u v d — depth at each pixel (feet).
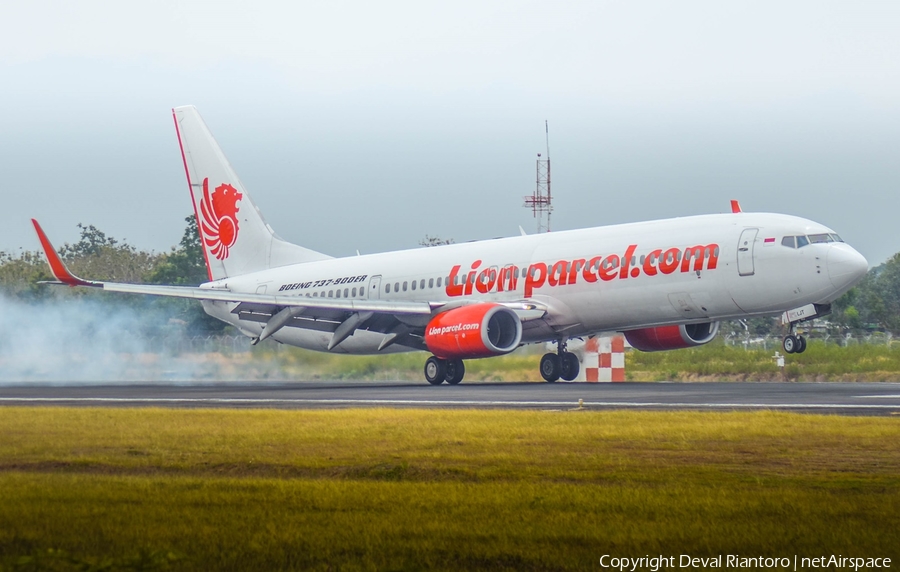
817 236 391.86
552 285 449.06
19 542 112.88
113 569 102.58
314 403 327.88
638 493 140.15
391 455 181.78
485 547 111.34
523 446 192.13
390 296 513.86
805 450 182.60
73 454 188.55
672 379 550.36
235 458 180.65
